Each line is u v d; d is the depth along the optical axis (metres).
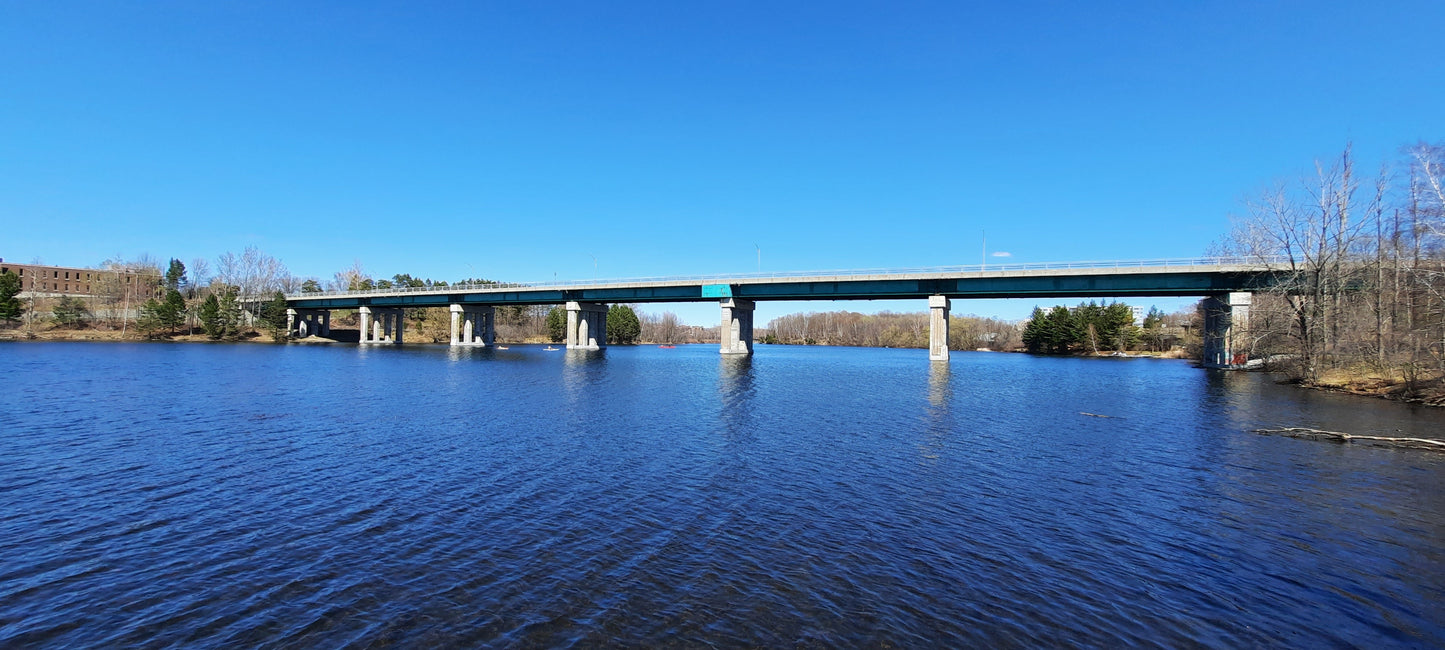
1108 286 68.50
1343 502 16.50
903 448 23.31
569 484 17.34
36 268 178.88
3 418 27.09
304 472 18.36
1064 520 14.77
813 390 45.69
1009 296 79.19
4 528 13.31
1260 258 58.72
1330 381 47.91
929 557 12.34
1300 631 9.70
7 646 8.64
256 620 9.50
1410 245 43.78
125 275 152.75
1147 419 31.66
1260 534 13.94
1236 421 31.14
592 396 39.25
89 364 58.78
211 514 14.41
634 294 101.81
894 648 8.97
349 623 9.44
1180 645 9.22
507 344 151.12
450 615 9.71
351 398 36.09
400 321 134.12
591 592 10.57
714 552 12.43
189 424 26.27
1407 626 9.89
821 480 18.22
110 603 10.00
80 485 16.69
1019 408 36.00
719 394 41.84
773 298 96.00
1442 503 16.44
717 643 9.00
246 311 146.38
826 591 10.76
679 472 18.92
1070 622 9.83
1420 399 37.88
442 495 16.14
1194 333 111.88
